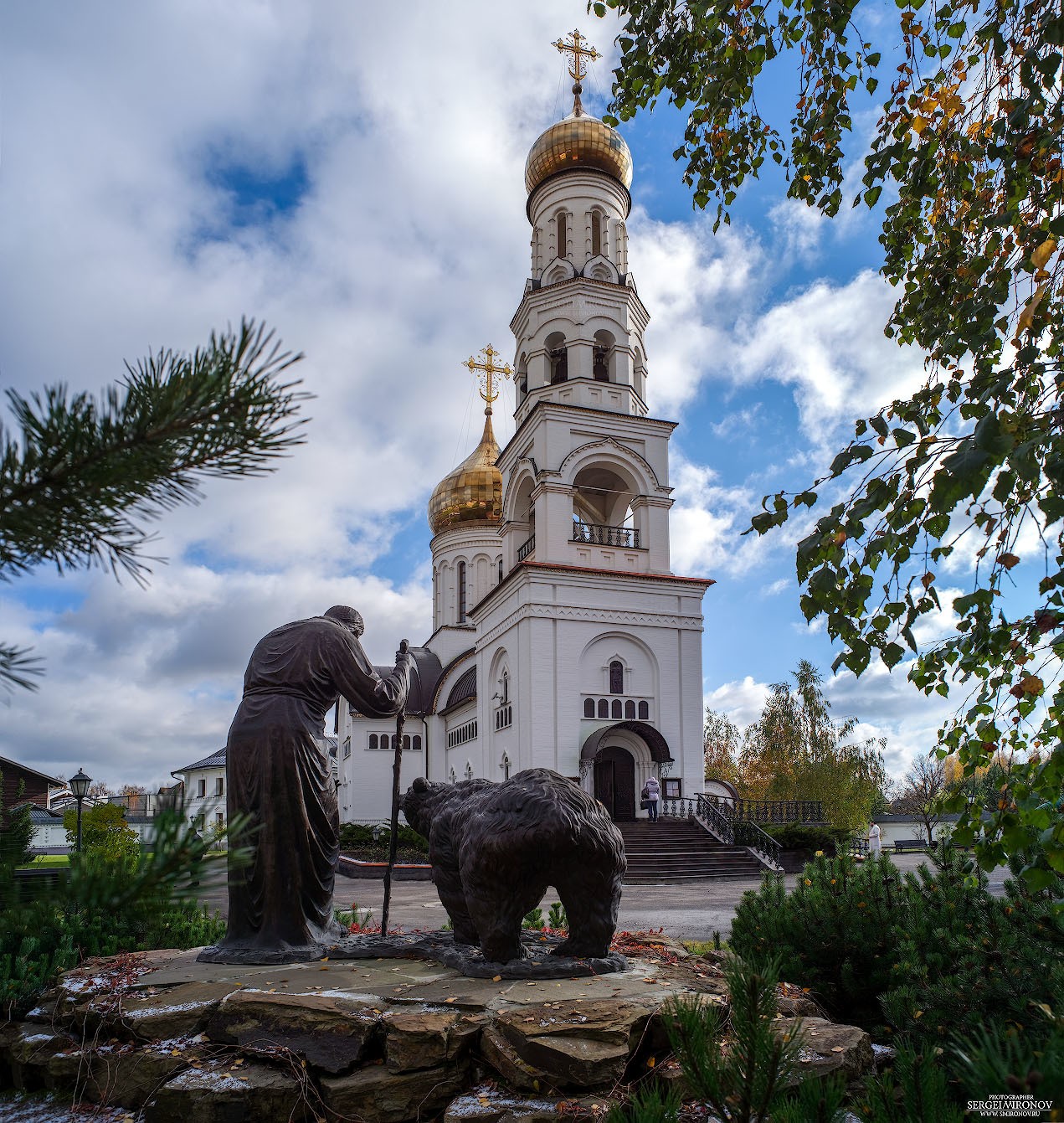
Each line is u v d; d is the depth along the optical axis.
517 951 5.96
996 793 4.88
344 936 7.49
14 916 1.89
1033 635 4.23
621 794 32.44
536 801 5.85
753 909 7.83
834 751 49.31
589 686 32.78
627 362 36.88
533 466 34.75
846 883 7.34
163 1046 5.14
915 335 6.75
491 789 6.88
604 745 32.56
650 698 33.47
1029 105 4.89
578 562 34.03
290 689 7.16
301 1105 4.62
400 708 7.73
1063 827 3.86
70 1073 5.36
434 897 21.06
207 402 2.12
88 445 2.05
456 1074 4.71
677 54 7.65
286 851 6.84
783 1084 2.74
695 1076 2.76
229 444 2.19
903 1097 2.78
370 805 50.66
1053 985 5.04
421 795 7.37
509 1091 4.56
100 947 7.70
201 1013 5.29
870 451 4.81
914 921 6.61
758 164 7.89
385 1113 4.55
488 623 37.62
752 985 2.79
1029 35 5.19
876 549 4.47
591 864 5.96
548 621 32.59
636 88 8.00
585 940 6.05
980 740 4.69
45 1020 6.05
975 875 6.70
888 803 57.22
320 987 5.53
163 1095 4.73
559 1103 4.30
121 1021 5.37
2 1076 5.89
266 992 5.36
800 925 7.18
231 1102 4.61
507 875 5.86
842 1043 4.92
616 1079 4.45
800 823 32.66
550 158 38.97
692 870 25.97
